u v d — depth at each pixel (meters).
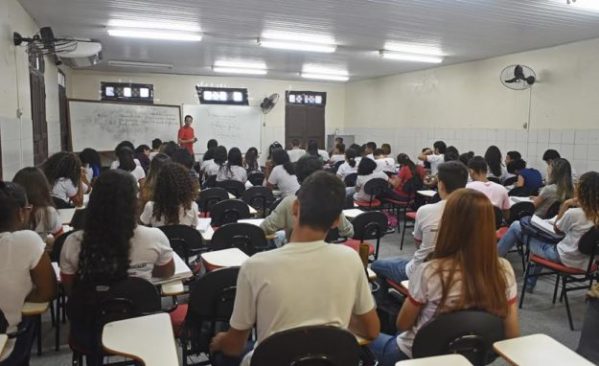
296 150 8.91
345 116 12.28
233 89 11.20
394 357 1.78
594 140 6.06
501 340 1.54
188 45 6.95
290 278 1.35
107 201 1.84
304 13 4.98
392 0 4.45
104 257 1.81
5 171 4.09
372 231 3.59
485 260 1.57
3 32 4.07
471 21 5.18
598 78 5.98
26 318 1.91
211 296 1.92
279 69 9.66
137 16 5.19
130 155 5.20
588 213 3.07
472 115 8.08
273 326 1.35
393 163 7.45
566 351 1.42
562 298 3.77
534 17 4.96
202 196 4.64
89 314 1.84
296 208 1.45
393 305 2.59
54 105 7.84
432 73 9.02
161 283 2.06
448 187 2.79
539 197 4.32
